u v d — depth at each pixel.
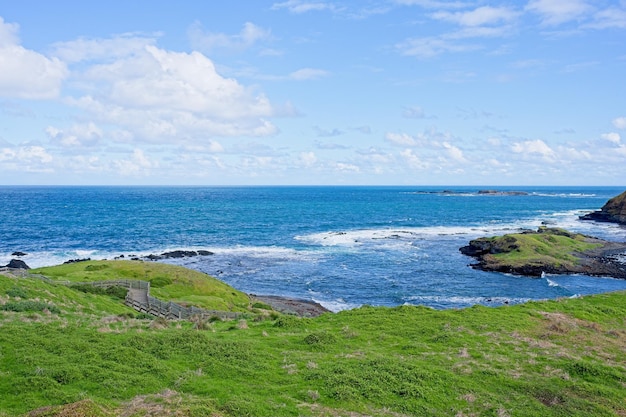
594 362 22.06
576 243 89.50
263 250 96.38
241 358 20.11
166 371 17.98
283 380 18.30
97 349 19.64
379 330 26.66
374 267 79.31
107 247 97.06
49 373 16.52
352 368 19.59
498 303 58.03
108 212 174.50
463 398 17.72
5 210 174.88
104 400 15.08
